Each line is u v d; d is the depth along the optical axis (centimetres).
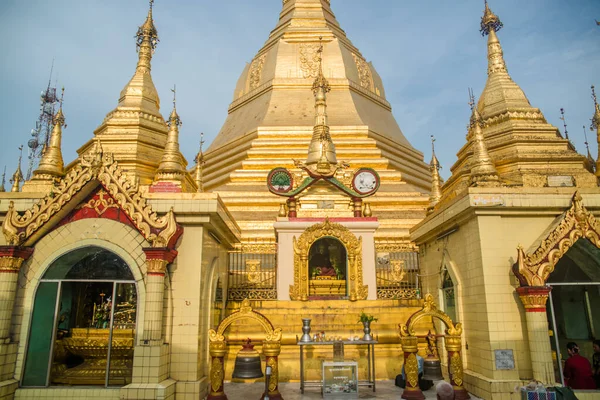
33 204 1348
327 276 1847
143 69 2195
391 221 2425
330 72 3450
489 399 1207
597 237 1248
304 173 2105
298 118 3134
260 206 2558
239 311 1259
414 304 1706
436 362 1291
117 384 1235
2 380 1166
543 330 1207
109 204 1294
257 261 1945
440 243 1652
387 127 3472
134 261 1259
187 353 1245
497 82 2100
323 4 4066
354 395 1288
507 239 1312
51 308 1253
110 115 2080
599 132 2056
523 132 1906
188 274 1287
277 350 1234
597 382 1286
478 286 1316
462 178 1931
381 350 1590
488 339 1252
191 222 1313
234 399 1291
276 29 3956
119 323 1283
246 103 3616
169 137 1592
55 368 1262
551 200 1316
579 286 1420
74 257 1280
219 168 3120
